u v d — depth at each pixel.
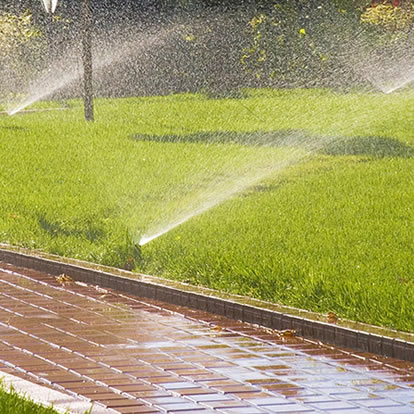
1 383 11.24
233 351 13.26
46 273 18.80
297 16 56.88
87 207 24.78
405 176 27.64
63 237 21.25
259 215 23.03
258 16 58.22
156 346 13.52
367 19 55.34
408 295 14.99
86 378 11.96
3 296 16.78
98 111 46.53
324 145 34.22
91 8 60.28
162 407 10.83
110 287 17.39
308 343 13.68
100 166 31.08
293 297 15.39
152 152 33.47
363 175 28.02
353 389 11.50
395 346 12.78
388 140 34.66
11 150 34.12
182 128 40.12
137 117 43.94
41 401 10.63
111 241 20.53
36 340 13.82
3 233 21.73
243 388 11.57
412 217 22.38
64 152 33.72
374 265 17.53
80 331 14.35
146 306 16.03
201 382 11.81
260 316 14.68
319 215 22.81
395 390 11.45
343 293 15.16
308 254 18.64
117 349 13.34
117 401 11.05
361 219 22.30
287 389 11.53
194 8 60.03
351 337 13.33
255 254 18.64
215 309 15.44
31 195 26.52
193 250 19.12
